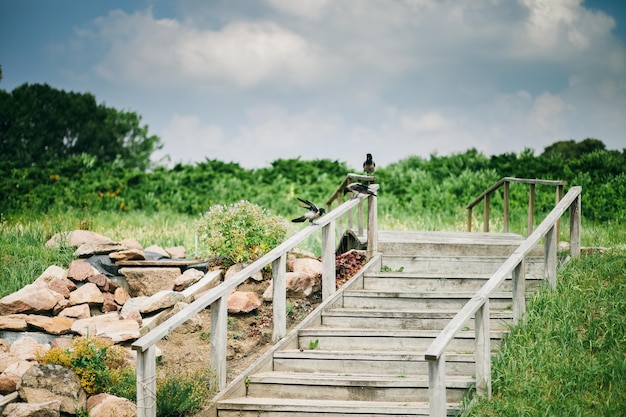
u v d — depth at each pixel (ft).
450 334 22.15
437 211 68.69
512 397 23.70
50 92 130.21
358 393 25.26
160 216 65.77
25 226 50.85
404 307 30.94
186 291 34.45
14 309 32.83
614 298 29.40
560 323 27.45
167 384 24.81
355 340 28.43
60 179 75.25
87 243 39.19
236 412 24.54
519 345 26.17
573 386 24.20
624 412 22.58
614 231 52.11
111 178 76.43
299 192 77.00
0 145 121.49
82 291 34.71
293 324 31.68
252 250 36.68
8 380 26.40
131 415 23.82
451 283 32.50
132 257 38.32
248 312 32.53
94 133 131.34
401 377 25.77
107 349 27.89
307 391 25.71
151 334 23.09
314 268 35.35
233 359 29.17
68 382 24.91
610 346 26.32
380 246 35.29
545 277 30.86
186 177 78.38
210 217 37.78
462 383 24.40
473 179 73.46
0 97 124.67
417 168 81.51
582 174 70.44
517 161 77.77
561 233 51.26
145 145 139.95
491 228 58.59
